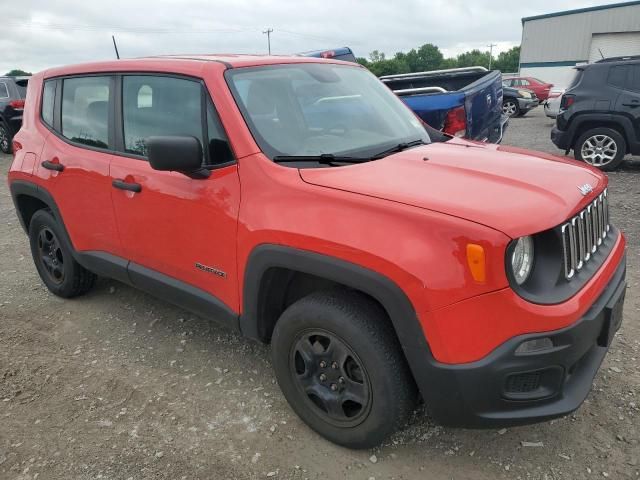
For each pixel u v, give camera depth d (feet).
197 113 9.52
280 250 7.99
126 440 9.00
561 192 7.61
